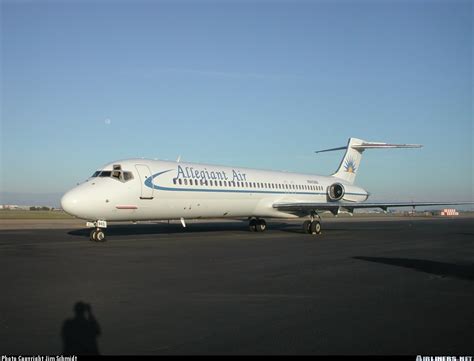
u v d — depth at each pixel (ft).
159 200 79.87
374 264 47.73
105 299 29.94
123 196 74.54
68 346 20.53
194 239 79.82
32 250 59.72
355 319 25.35
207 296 31.01
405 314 26.50
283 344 20.99
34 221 173.68
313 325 24.07
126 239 78.38
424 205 101.50
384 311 27.17
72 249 61.05
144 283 35.76
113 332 22.61
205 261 49.39
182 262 48.42
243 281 36.83
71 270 42.37
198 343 21.03
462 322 24.88
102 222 74.33
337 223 179.52
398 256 55.36
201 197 86.99
